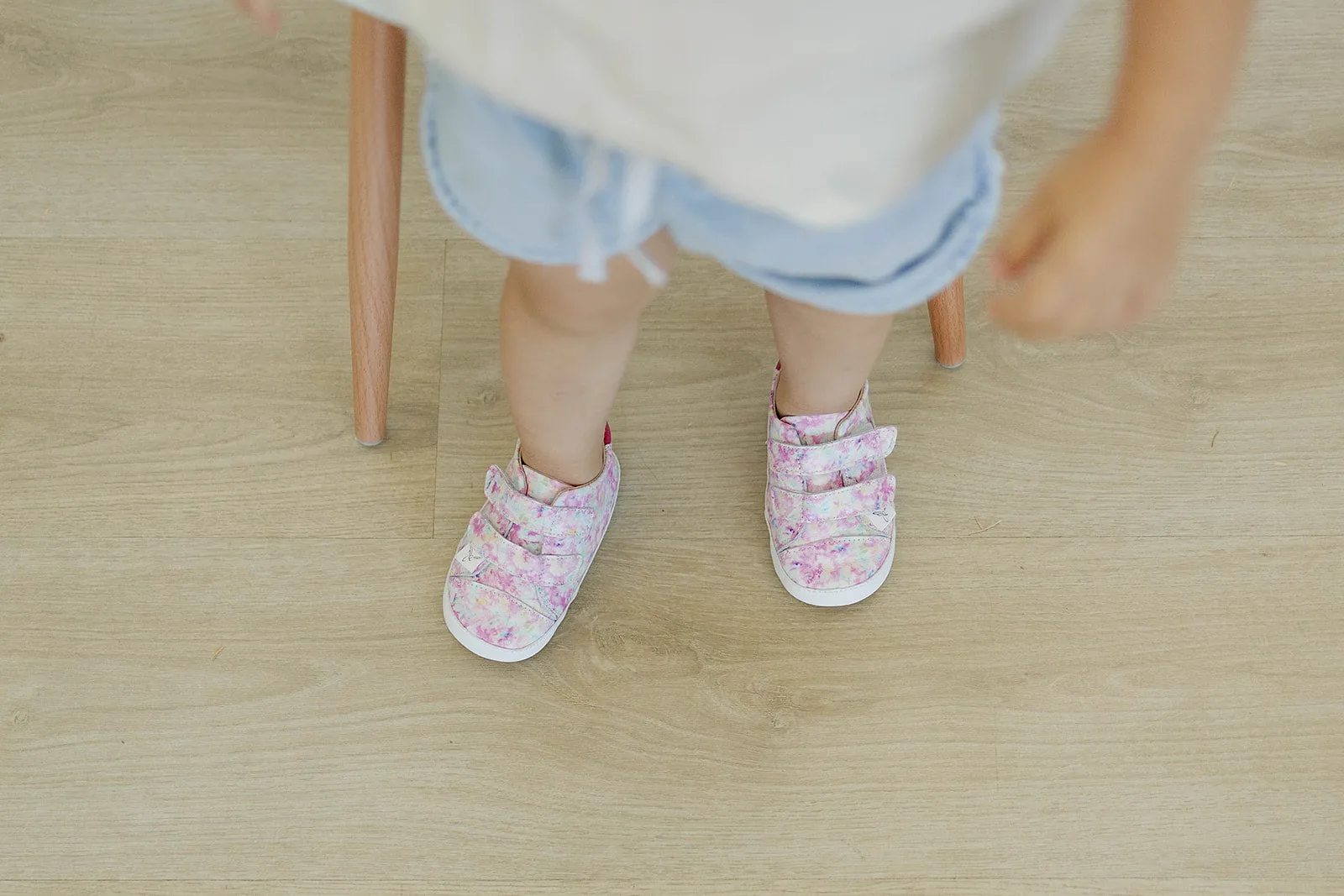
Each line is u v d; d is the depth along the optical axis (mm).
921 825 919
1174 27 453
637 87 494
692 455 1057
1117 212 468
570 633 982
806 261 611
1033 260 500
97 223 1122
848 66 478
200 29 1215
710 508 1035
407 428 1053
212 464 1032
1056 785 931
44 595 979
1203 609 993
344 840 908
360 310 936
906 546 1018
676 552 1018
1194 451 1051
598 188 571
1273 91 1194
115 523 1006
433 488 1032
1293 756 939
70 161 1147
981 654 978
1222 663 972
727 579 1008
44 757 925
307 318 1094
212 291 1100
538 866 904
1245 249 1125
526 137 566
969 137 550
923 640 983
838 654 978
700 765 938
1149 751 942
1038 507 1032
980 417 1068
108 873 890
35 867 889
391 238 902
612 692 962
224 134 1169
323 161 1162
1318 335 1094
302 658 967
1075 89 1202
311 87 1197
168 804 914
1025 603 997
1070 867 905
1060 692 963
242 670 960
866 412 974
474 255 1122
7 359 1062
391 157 856
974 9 468
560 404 825
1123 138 469
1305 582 1001
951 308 1025
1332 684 965
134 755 928
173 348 1075
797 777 935
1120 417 1065
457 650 973
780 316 831
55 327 1077
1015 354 1092
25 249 1107
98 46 1201
